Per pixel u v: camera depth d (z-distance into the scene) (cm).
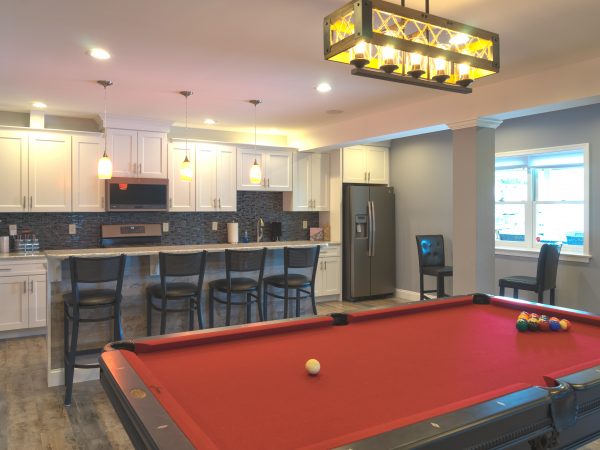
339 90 424
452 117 442
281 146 655
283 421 132
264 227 677
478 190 427
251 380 165
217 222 640
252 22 274
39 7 253
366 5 183
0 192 494
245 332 217
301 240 705
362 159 694
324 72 370
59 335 360
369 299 689
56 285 359
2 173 494
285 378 166
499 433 121
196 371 174
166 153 573
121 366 159
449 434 111
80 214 556
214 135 637
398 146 703
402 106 492
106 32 288
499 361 185
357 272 667
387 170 716
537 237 530
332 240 691
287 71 368
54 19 269
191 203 592
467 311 277
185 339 204
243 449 115
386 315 259
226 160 615
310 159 680
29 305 484
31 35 292
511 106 395
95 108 502
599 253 458
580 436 152
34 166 508
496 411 122
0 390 347
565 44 313
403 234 696
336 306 636
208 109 504
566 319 251
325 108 499
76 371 364
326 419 133
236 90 425
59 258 347
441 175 634
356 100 463
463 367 178
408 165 686
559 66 359
